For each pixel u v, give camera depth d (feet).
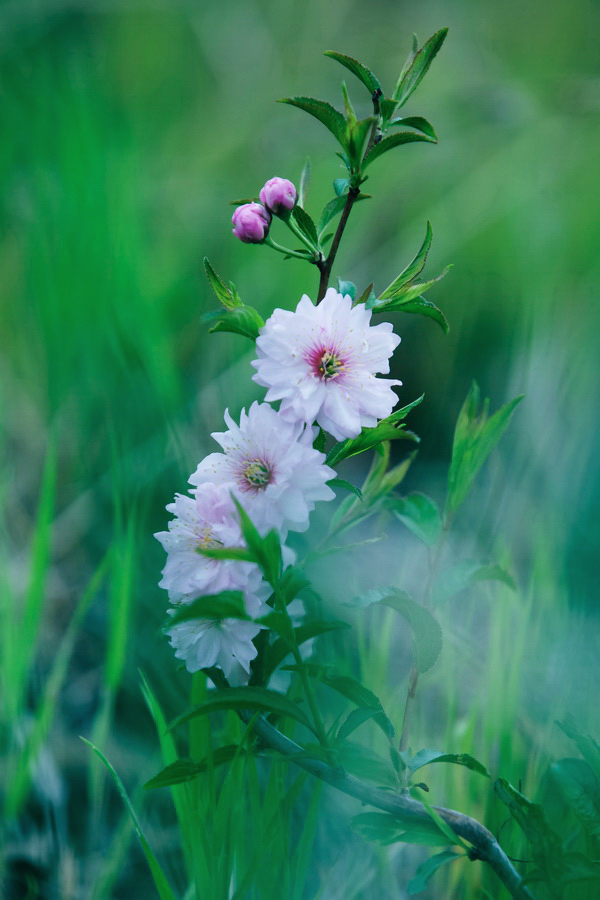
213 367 3.62
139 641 2.72
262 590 2.18
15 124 4.48
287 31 5.95
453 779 2.45
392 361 3.98
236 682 2.33
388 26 6.00
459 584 2.28
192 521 2.19
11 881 2.50
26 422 3.55
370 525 3.17
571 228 4.20
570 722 2.22
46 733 2.62
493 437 2.30
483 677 2.55
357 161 2.20
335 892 2.46
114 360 3.31
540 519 2.86
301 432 2.18
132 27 5.99
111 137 4.69
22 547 3.09
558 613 2.63
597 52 5.60
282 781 2.29
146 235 4.30
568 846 2.34
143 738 2.68
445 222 4.34
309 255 2.23
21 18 5.30
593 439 3.09
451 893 2.43
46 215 3.71
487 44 5.88
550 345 3.47
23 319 3.74
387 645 2.53
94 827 2.56
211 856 2.26
